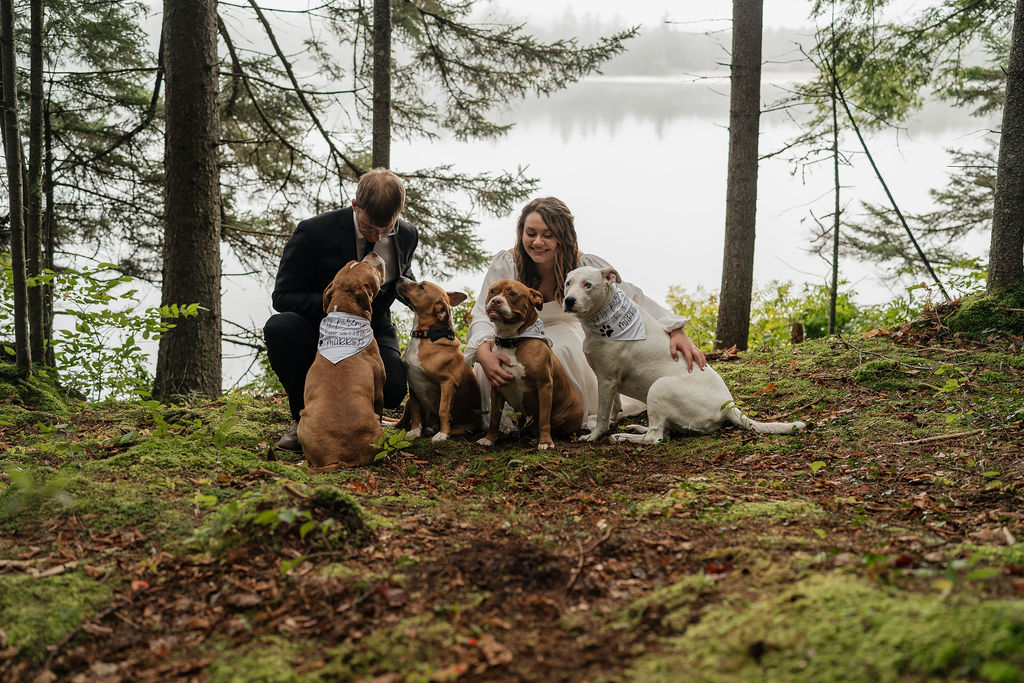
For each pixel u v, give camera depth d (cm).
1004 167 691
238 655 220
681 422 488
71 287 568
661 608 231
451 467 436
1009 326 664
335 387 428
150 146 999
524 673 204
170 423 529
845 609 209
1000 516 320
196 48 668
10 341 707
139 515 319
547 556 270
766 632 204
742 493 371
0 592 251
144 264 1045
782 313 1253
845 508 345
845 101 1112
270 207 1020
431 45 1004
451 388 478
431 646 218
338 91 909
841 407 548
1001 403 505
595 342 495
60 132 956
